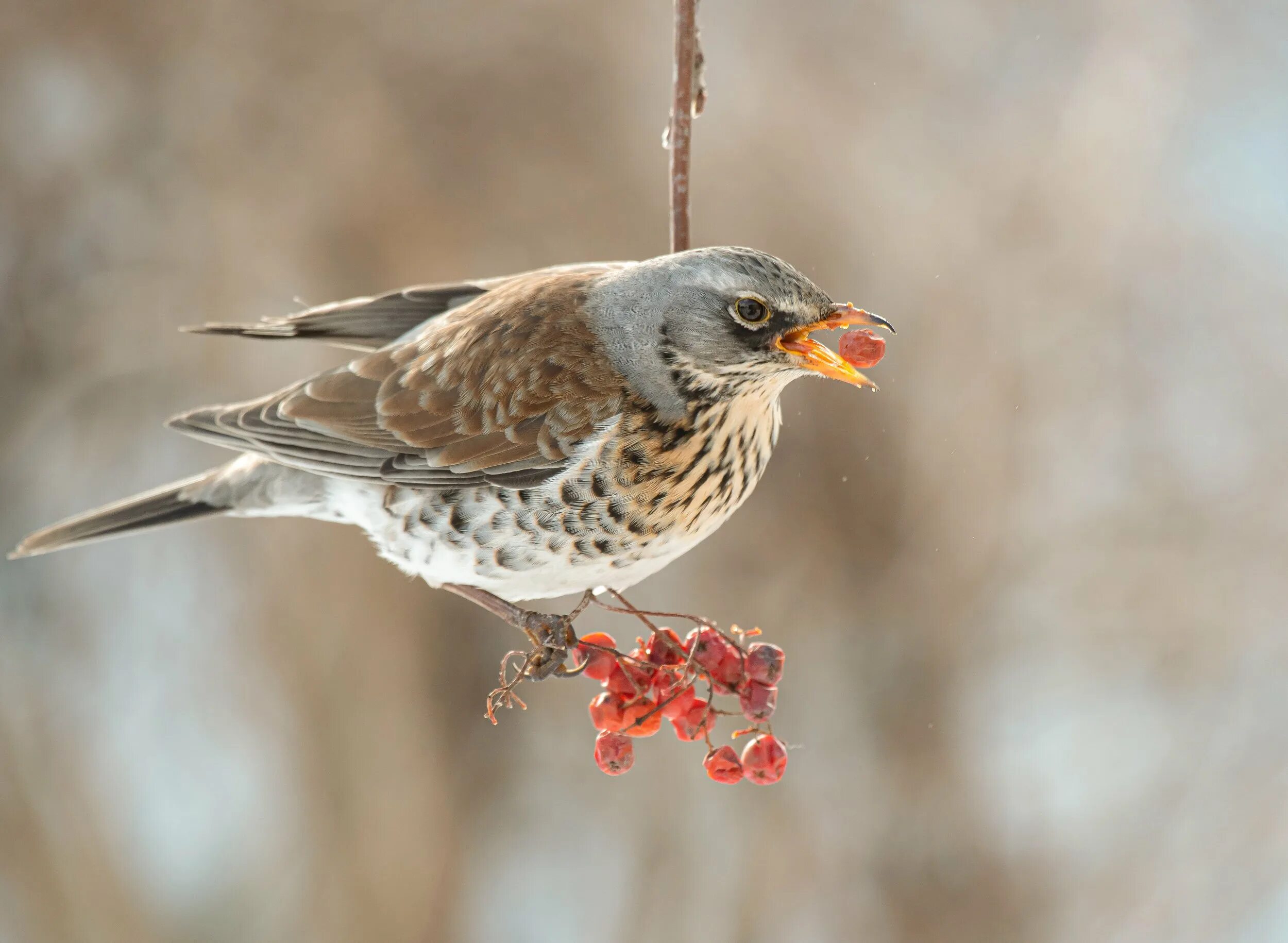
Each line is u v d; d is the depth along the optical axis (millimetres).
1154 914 14203
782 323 6848
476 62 15188
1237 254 15648
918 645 14906
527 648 15820
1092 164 15414
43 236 16172
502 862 16062
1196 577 15086
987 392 15031
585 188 15125
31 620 16562
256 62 15547
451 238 15281
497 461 7105
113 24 15828
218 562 16578
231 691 16625
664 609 15031
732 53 15523
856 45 15766
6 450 16266
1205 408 15500
